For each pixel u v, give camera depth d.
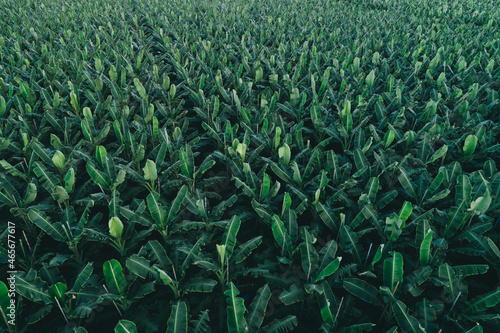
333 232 4.88
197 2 16.70
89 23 12.52
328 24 13.48
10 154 5.86
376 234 4.86
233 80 8.45
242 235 4.98
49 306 3.46
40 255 4.27
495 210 4.60
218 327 3.79
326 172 5.04
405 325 3.33
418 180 5.25
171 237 4.52
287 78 7.98
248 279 4.40
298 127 6.36
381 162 5.39
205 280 3.77
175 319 3.22
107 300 3.84
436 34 12.14
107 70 9.06
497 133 6.57
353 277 4.06
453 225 4.32
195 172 5.27
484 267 3.77
